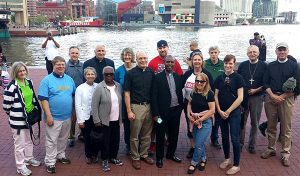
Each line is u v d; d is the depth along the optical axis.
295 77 4.94
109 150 5.18
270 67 5.12
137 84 4.88
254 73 5.30
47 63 10.64
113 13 189.00
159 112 4.97
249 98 5.41
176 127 5.20
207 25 172.75
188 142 6.21
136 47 44.28
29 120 4.73
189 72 5.24
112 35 83.75
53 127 4.86
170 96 4.96
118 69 5.44
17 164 4.82
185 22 175.50
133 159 5.12
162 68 5.33
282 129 5.16
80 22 153.62
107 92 4.82
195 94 4.83
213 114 4.78
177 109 5.12
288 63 4.98
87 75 5.03
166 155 5.45
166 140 5.79
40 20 130.50
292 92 4.95
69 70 5.76
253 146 5.57
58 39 65.81
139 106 4.93
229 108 4.77
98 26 160.25
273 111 5.21
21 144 4.76
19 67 4.59
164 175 4.86
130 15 188.75
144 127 5.13
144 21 189.00
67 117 4.96
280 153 5.58
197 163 4.96
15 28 78.06
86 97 5.01
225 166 5.06
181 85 5.13
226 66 4.86
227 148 5.05
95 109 4.80
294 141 6.09
